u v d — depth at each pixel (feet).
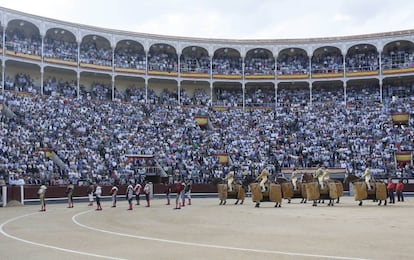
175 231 52.13
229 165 155.84
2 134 131.44
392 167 148.66
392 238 43.37
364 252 35.96
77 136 149.48
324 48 200.03
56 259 35.04
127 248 39.81
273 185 88.02
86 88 190.39
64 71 182.39
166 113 181.98
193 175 148.46
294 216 67.15
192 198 138.31
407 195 139.54
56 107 159.84
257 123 183.42
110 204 110.63
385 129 169.27
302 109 189.67
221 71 200.54
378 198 88.07
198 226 57.00
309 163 155.43
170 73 194.39
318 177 89.71
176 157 155.02
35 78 178.91
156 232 51.49
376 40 190.60
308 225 55.11
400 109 178.81
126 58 191.21
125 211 85.66
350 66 197.88
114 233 50.98
